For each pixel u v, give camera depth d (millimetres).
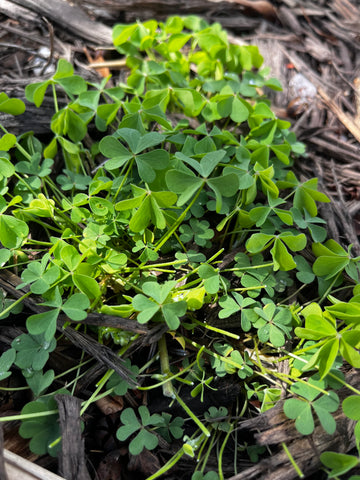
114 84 226
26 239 157
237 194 179
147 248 156
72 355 155
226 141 188
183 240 165
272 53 249
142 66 219
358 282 166
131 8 255
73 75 198
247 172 173
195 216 172
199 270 151
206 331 165
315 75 243
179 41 219
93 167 198
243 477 133
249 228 182
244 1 266
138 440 135
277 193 172
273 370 157
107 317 143
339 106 231
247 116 191
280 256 159
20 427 129
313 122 226
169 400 152
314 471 135
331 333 138
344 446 139
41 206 157
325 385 140
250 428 140
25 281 141
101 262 155
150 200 151
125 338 149
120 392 142
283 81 240
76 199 160
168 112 212
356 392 140
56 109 189
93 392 150
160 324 151
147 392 153
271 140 195
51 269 143
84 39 240
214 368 157
